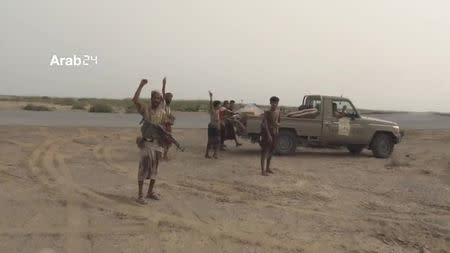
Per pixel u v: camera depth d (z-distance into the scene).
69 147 16.22
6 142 16.67
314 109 16.61
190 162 13.77
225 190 9.91
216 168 12.77
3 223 6.91
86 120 30.73
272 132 11.91
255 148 18.30
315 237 6.92
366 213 8.45
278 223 7.55
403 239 7.04
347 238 6.95
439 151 18.72
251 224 7.41
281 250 6.26
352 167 13.95
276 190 10.05
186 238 6.57
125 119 33.19
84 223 7.08
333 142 16.61
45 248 5.95
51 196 8.73
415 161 15.52
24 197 8.55
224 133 17.12
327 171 12.97
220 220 7.56
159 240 6.43
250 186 10.41
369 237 7.06
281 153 16.44
